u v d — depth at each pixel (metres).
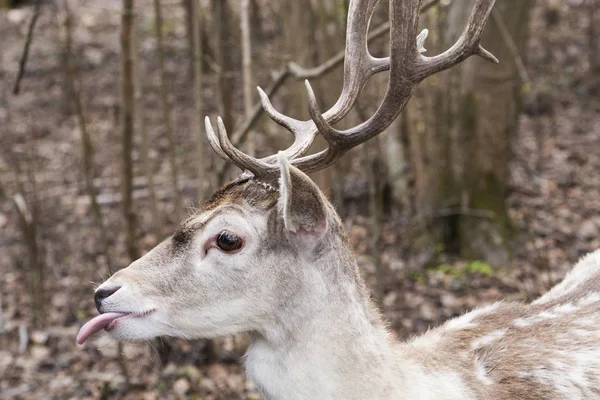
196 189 11.36
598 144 12.97
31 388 7.55
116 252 9.84
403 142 11.09
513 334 4.59
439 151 9.91
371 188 8.38
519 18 9.48
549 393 4.32
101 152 12.67
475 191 9.80
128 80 8.07
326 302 4.18
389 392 4.16
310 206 4.11
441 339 4.59
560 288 5.29
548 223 10.38
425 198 10.10
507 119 9.71
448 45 9.38
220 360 7.94
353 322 4.20
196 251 4.25
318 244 4.18
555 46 16.56
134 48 8.41
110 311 4.28
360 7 4.52
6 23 19.45
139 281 4.29
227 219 4.19
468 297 8.73
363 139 4.28
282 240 4.17
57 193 11.41
